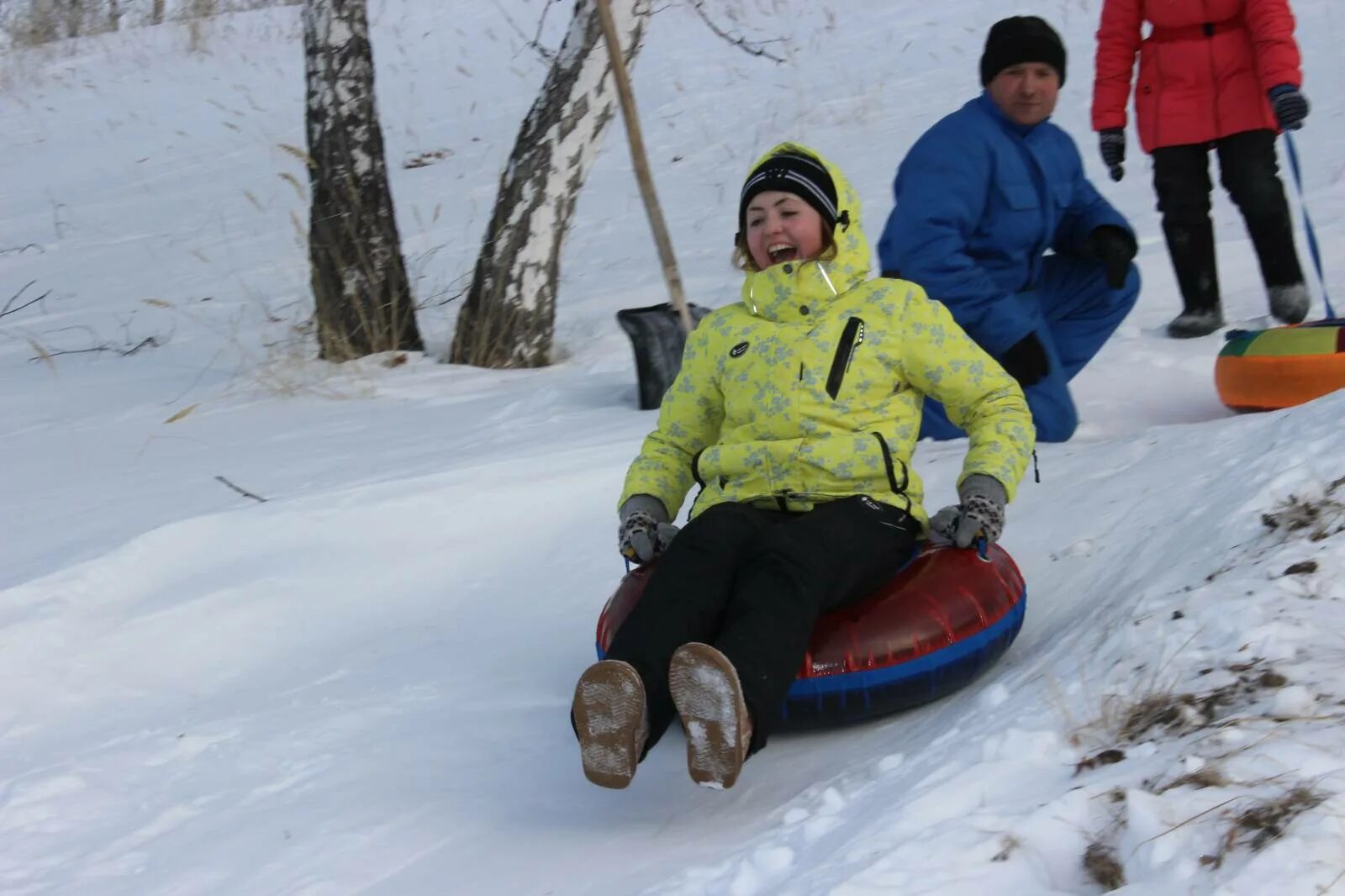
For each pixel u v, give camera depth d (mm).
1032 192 4703
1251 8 5789
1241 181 6004
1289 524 3012
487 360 7938
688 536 2996
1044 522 4039
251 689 3945
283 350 8539
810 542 2910
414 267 10578
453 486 4969
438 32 18250
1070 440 4910
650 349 6176
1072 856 1961
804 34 15391
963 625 3062
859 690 2973
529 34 17594
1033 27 4586
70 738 3719
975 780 2250
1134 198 8930
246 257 11672
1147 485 3992
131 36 21406
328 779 3221
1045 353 4680
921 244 4609
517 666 3865
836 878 2045
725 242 9922
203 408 7336
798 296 3340
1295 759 1966
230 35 20484
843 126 12047
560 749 3256
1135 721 2332
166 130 16531
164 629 4250
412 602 4434
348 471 5621
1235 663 2408
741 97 13602
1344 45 11461
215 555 4691
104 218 13672
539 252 7848
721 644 2678
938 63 13461
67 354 9250
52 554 4867
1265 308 6574
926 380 3340
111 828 3131
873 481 3232
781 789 2836
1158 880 1801
